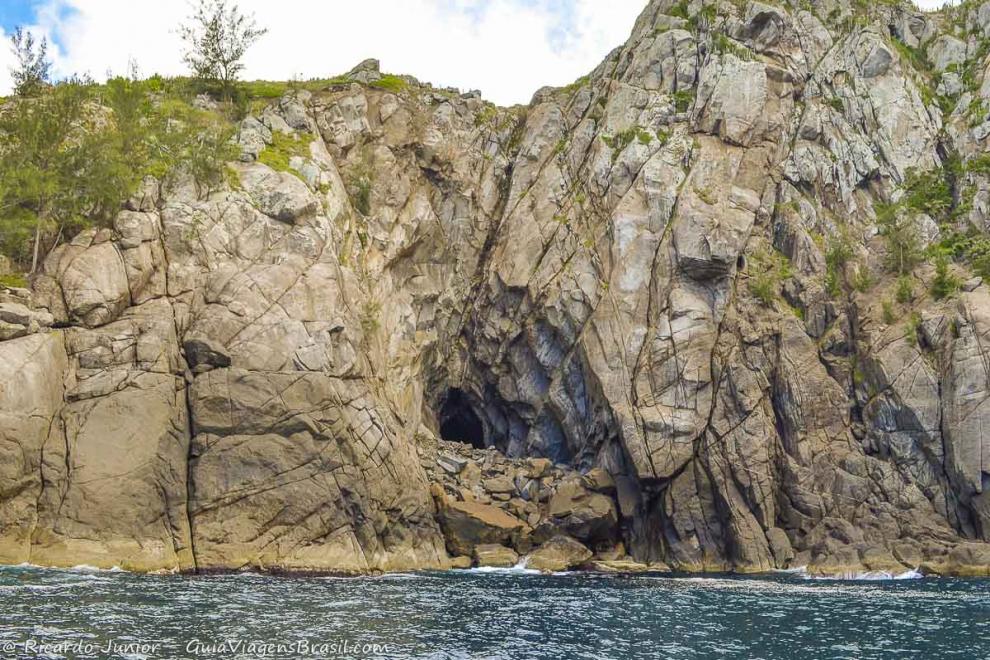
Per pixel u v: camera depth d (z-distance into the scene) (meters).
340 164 68.38
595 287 67.50
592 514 57.19
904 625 31.86
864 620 32.88
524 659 25.31
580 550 55.25
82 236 49.00
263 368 47.50
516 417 73.88
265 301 49.78
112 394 44.16
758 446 57.50
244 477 45.03
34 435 41.44
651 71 76.00
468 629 29.59
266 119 64.81
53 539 40.41
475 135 79.12
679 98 73.75
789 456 58.09
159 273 49.34
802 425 59.03
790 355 61.00
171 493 43.66
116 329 46.12
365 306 58.72
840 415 59.72
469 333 75.69
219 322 47.81
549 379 70.19
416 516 52.84
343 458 48.53
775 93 73.25
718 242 63.41
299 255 53.53
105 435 43.06
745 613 34.38
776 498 57.44
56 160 50.69
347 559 46.44
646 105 74.12
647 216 67.62
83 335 45.38
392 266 68.75
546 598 37.97
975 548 50.31
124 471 42.62
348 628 28.41
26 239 48.44
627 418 59.50
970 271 62.66
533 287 70.88
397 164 72.38
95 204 50.25
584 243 69.75
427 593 38.31
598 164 72.38
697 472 58.31
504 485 61.06
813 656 26.59
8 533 39.81
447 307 74.06
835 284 65.06
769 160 70.56
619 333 64.00
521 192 77.31
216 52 68.75
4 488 39.91
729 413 59.09
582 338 65.94
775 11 75.25
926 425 57.00
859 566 51.62
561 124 79.94
